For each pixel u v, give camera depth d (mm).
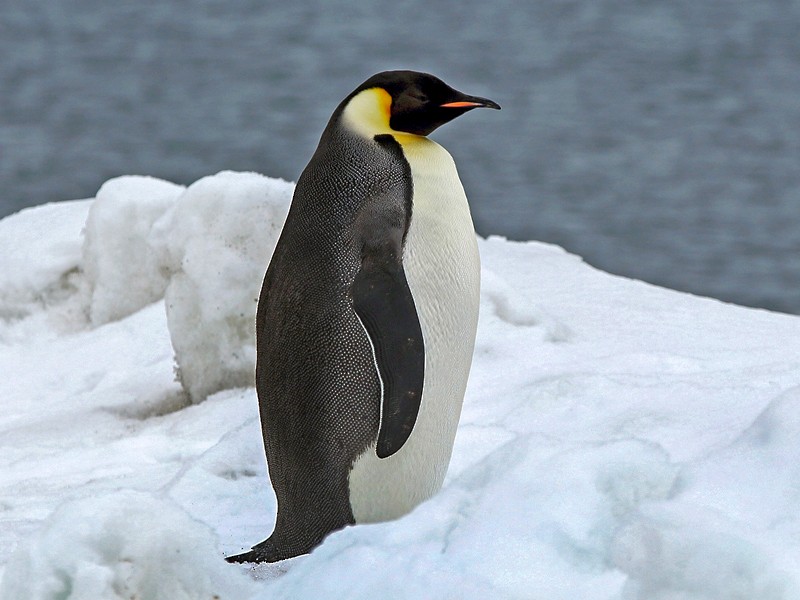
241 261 27234
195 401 27891
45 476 21594
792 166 154125
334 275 15984
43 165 153000
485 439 20219
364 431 15922
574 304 31656
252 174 28625
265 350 16438
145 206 33625
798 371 22219
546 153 164875
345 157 16531
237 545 16656
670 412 20266
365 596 9297
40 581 10352
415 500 16719
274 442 16438
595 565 9273
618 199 132500
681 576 8812
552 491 9797
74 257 35500
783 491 9703
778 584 8500
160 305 33531
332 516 16250
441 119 16969
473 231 17062
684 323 29703
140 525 10711
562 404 21750
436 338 16391
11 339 34469
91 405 27938
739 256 106625
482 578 9203
